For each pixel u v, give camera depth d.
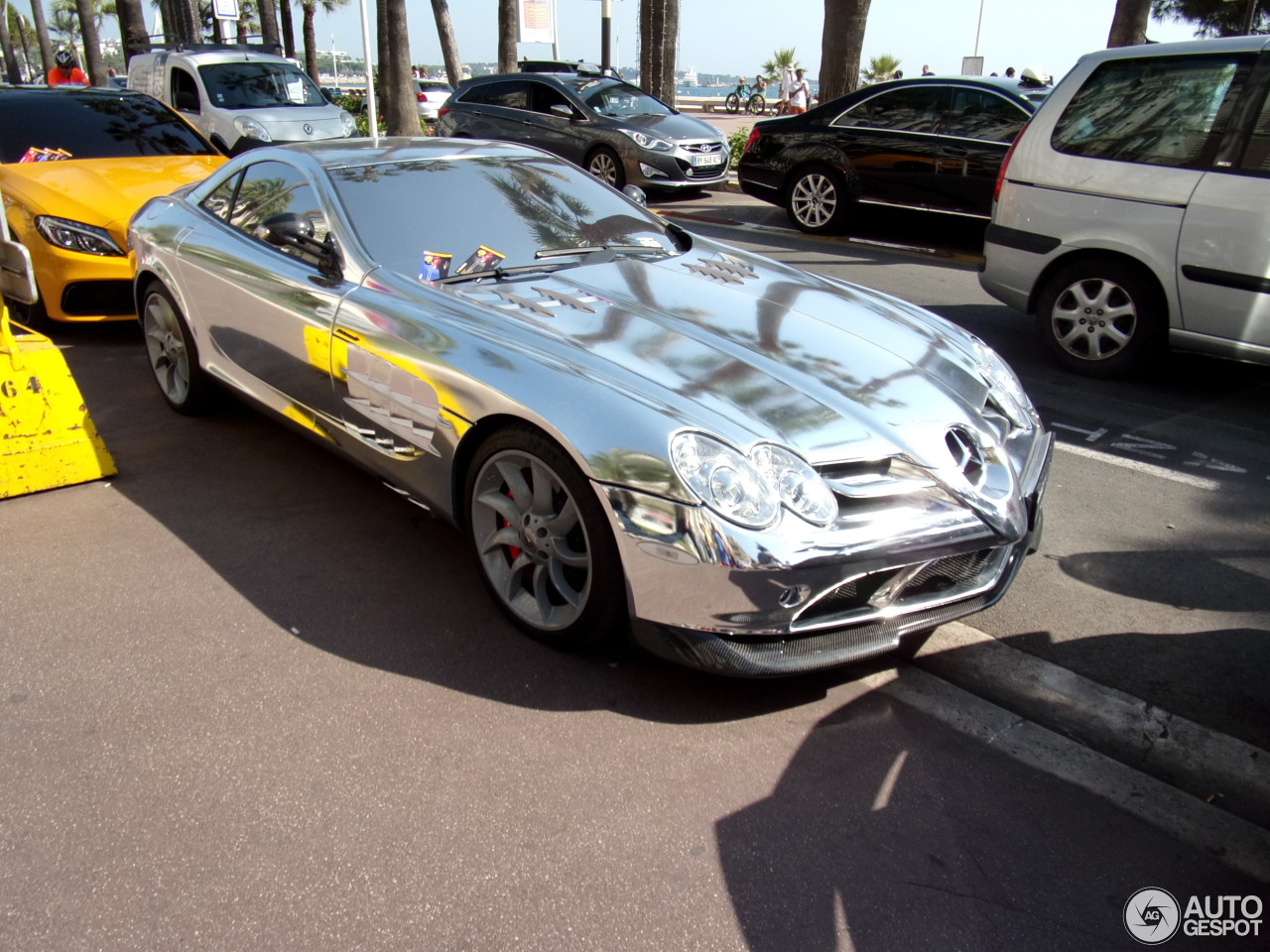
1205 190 4.99
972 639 3.05
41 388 3.76
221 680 2.69
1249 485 4.23
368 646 2.88
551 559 2.77
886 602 2.58
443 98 28.48
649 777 2.38
